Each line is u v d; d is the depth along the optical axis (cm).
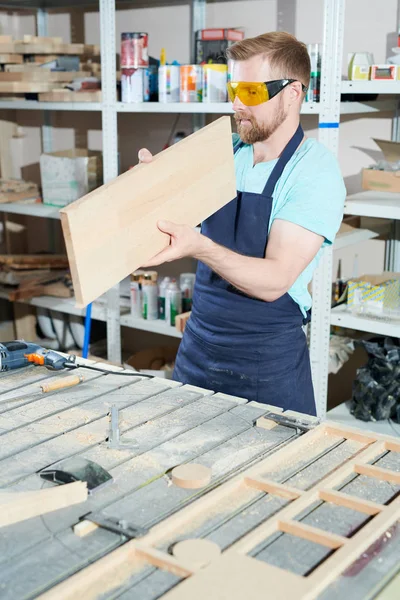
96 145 384
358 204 244
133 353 364
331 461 130
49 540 105
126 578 97
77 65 332
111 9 287
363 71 242
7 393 160
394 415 260
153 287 311
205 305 199
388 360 258
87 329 267
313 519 111
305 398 204
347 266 312
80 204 122
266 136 181
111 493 117
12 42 327
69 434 139
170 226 141
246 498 117
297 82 176
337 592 94
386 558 101
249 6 313
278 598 91
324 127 242
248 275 162
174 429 142
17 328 397
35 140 410
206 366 202
